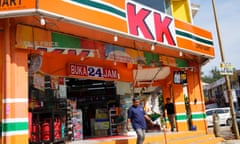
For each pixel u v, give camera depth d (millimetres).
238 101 37906
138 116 9094
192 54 13031
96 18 8578
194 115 14312
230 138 14445
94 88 13531
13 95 7547
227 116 25750
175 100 14234
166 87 16859
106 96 13516
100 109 13445
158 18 11039
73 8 7988
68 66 11211
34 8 7152
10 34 7824
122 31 9383
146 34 10312
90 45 10094
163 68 14367
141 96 21531
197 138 12672
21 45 7871
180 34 12070
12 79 7613
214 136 13930
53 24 8445
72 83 13312
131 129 12891
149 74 15008
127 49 11445
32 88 8742
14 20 7898
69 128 10742
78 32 9469
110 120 13227
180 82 14133
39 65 8805
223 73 14414
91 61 12086
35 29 8359
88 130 13352
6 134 7273
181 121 14102
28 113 8148
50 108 8789
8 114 7383
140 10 10273
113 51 10875
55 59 10820
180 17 14477
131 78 14070
